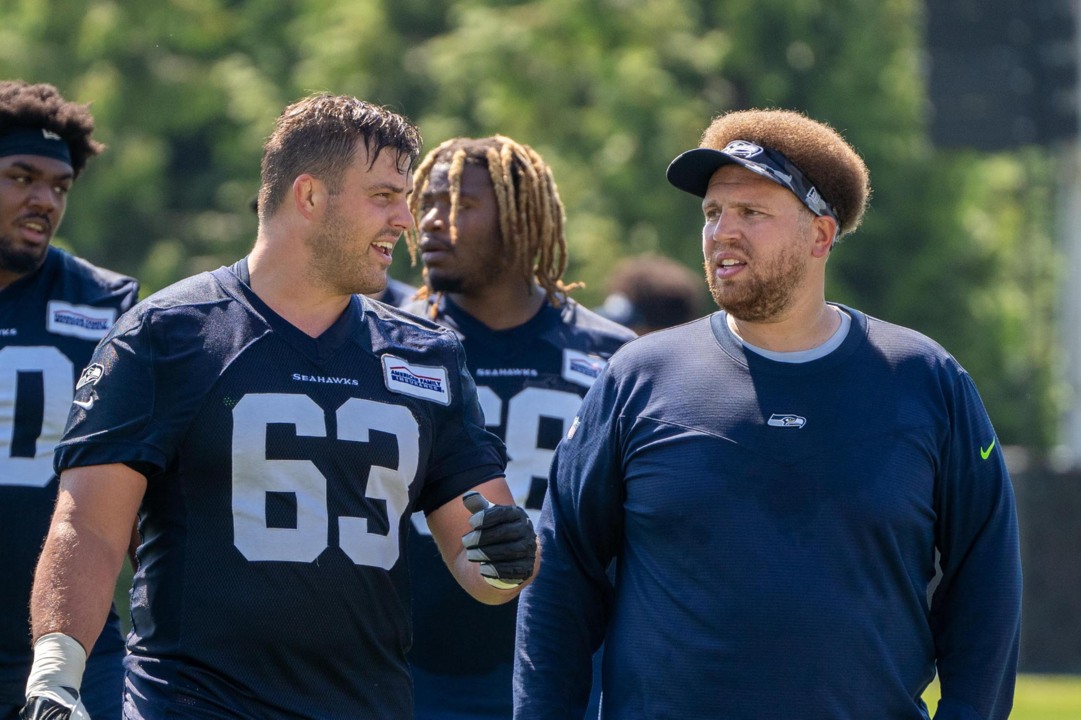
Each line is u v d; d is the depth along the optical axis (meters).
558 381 18.72
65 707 12.00
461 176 18.52
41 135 17.77
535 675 14.12
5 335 17.66
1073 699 40.91
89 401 12.89
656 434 13.56
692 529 13.18
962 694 13.48
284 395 13.01
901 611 13.21
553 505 14.48
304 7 77.75
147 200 75.62
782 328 13.67
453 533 13.85
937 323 75.88
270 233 13.39
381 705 13.35
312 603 12.90
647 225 65.81
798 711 12.83
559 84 68.62
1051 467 49.84
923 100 60.88
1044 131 59.44
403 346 13.73
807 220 13.59
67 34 76.62
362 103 13.48
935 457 13.41
